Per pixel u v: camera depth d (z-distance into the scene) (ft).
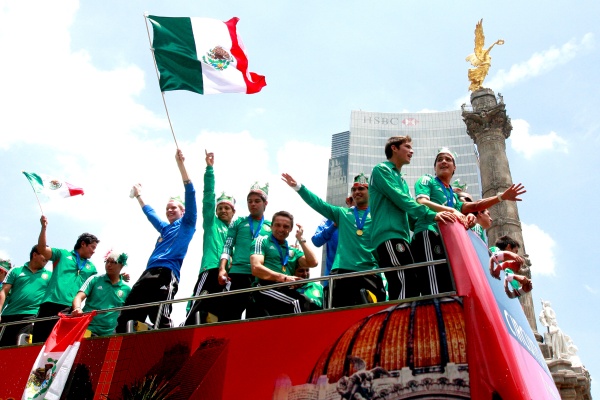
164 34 35.94
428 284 22.65
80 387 25.66
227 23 37.17
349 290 25.86
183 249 33.06
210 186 33.94
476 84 110.83
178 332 24.56
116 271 35.42
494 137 103.96
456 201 27.04
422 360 18.54
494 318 17.92
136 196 38.01
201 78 35.24
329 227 33.35
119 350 25.82
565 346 77.15
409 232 25.03
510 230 94.02
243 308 29.73
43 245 37.09
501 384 16.69
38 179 40.37
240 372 21.67
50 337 27.81
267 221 31.96
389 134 323.98
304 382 20.18
